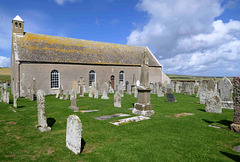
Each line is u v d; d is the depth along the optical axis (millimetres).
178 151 6078
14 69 25297
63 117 11164
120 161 5426
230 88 14031
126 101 18453
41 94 8570
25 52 24469
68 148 6398
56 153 6012
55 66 26172
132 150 6141
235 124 8289
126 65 33562
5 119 10695
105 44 35281
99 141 7008
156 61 39250
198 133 7941
